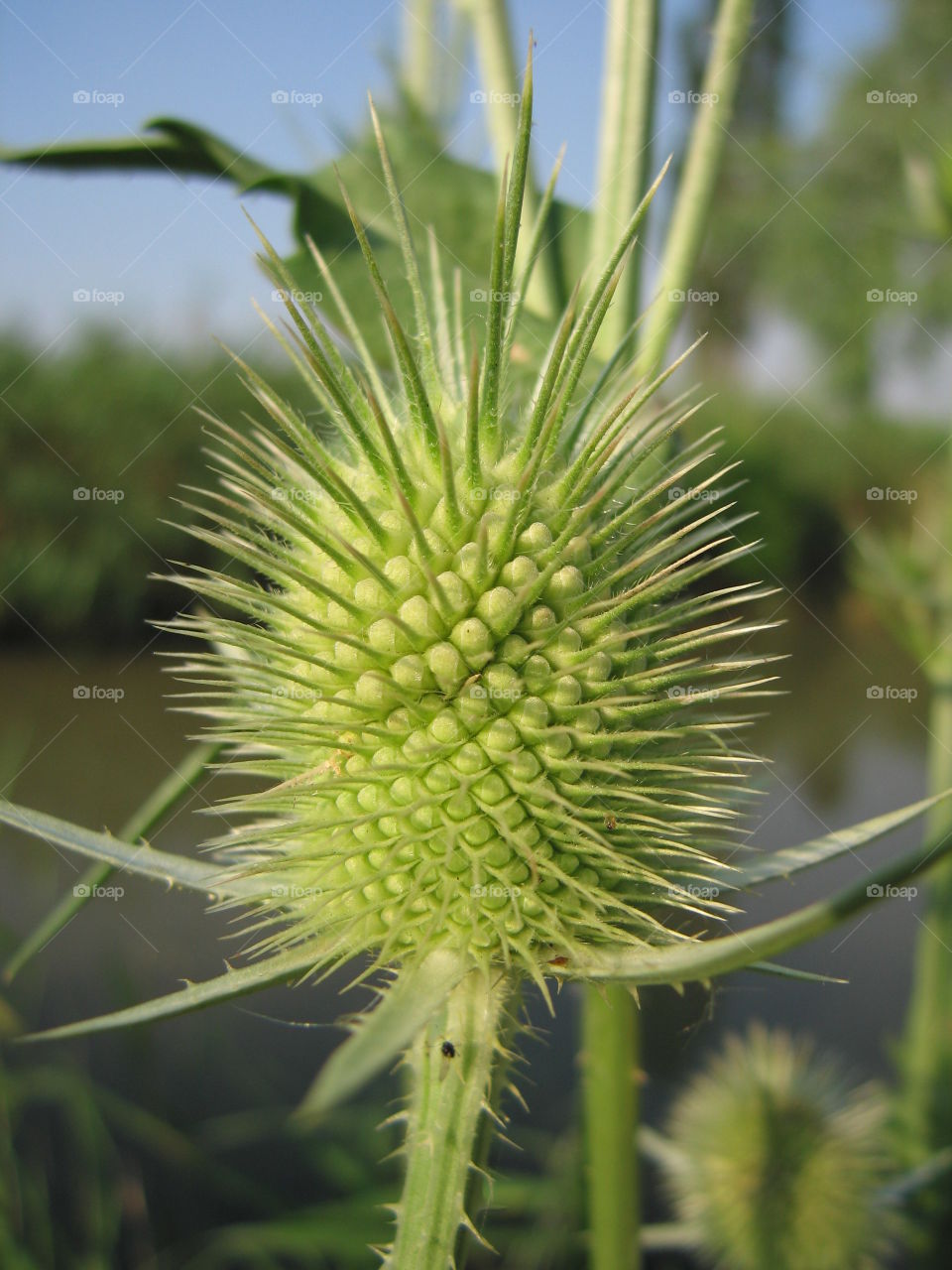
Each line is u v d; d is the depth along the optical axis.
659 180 0.17
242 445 0.19
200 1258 0.32
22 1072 0.34
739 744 0.20
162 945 0.42
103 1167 0.34
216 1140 0.36
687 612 0.18
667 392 0.21
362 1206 0.32
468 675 0.18
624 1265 0.21
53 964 0.41
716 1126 0.27
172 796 0.19
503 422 0.19
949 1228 0.26
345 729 0.18
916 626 0.28
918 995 0.28
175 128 0.21
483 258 0.21
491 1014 0.18
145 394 0.76
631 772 0.18
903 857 0.15
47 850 0.48
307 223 0.21
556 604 0.18
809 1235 0.25
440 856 0.18
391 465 0.18
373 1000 0.18
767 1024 0.37
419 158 0.21
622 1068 0.21
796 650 0.78
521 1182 0.33
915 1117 0.28
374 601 0.18
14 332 0.77
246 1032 0.41
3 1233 0.30
